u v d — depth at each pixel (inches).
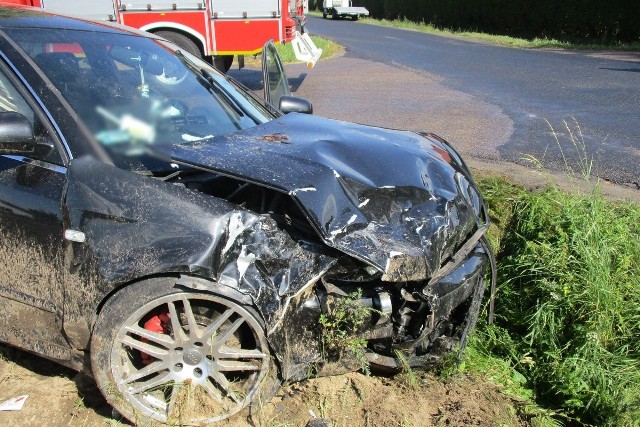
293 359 104.7
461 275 113.3
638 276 150.7
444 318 112.2
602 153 265.7
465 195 127.6
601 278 145.3
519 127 315.9
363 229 105.1
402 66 565.3
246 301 97.8
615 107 365.7
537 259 156.2
